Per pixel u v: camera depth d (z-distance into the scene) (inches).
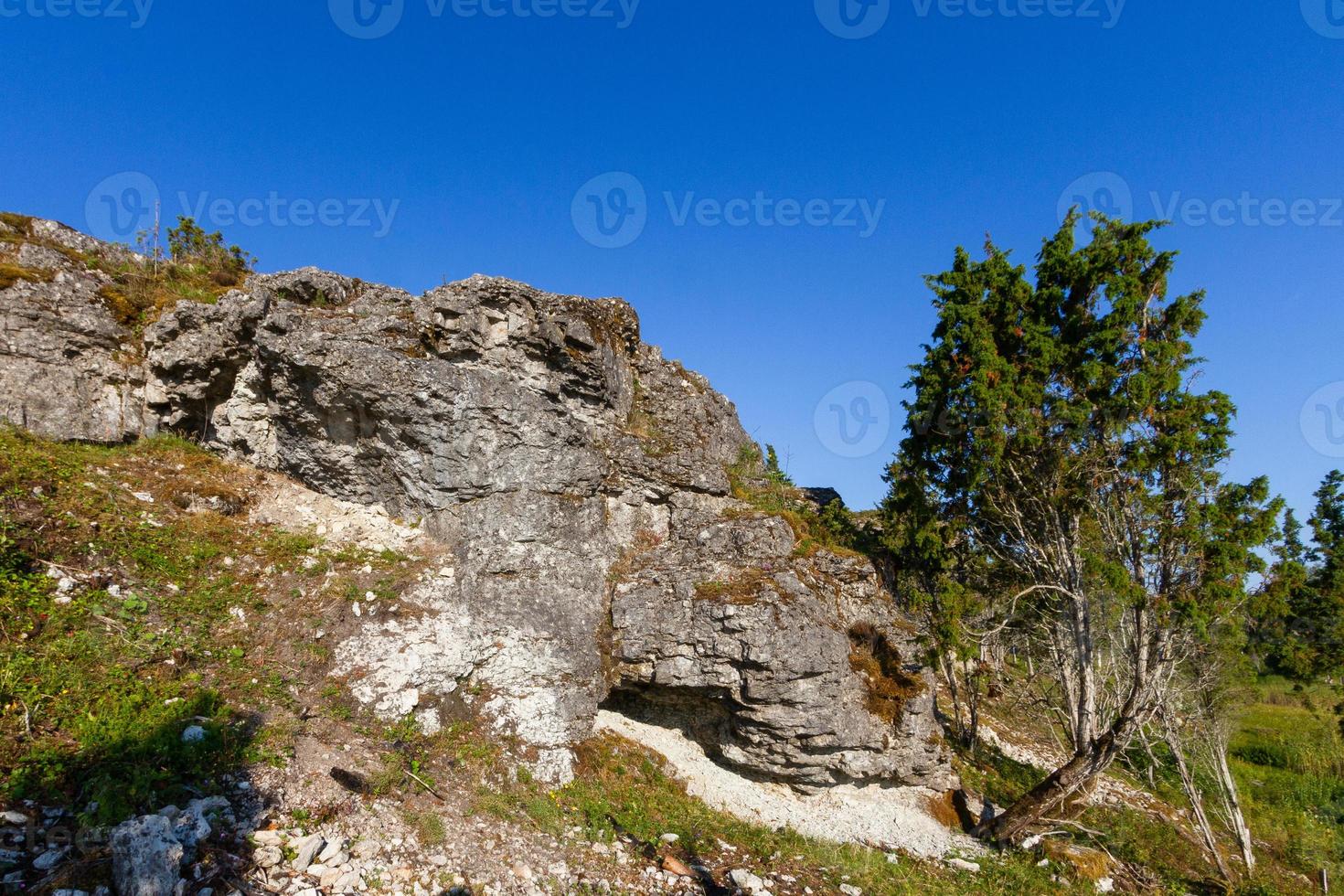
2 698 245.4
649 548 481.4
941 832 454.3
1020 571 559.8
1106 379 463.5
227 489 416.2
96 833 202.4
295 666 334.6
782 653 404.8
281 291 474.6
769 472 660.7
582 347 476.7
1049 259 503.2
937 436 538.9
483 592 399.5
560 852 307.3
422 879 254.1
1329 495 539.8
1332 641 509.7
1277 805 712.4
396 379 399.5
